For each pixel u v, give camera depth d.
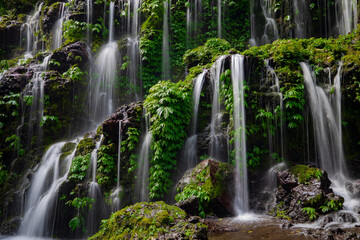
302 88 7.51
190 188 6.54
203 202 6.17
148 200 7.31
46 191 8.18
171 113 7.66
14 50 15.04
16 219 7.88
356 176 7.30
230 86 7.85
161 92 7.94
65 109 10.58
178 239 4.29
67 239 7.23
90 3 13.21
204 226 4.85
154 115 7.73
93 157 8.05
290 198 6.27
